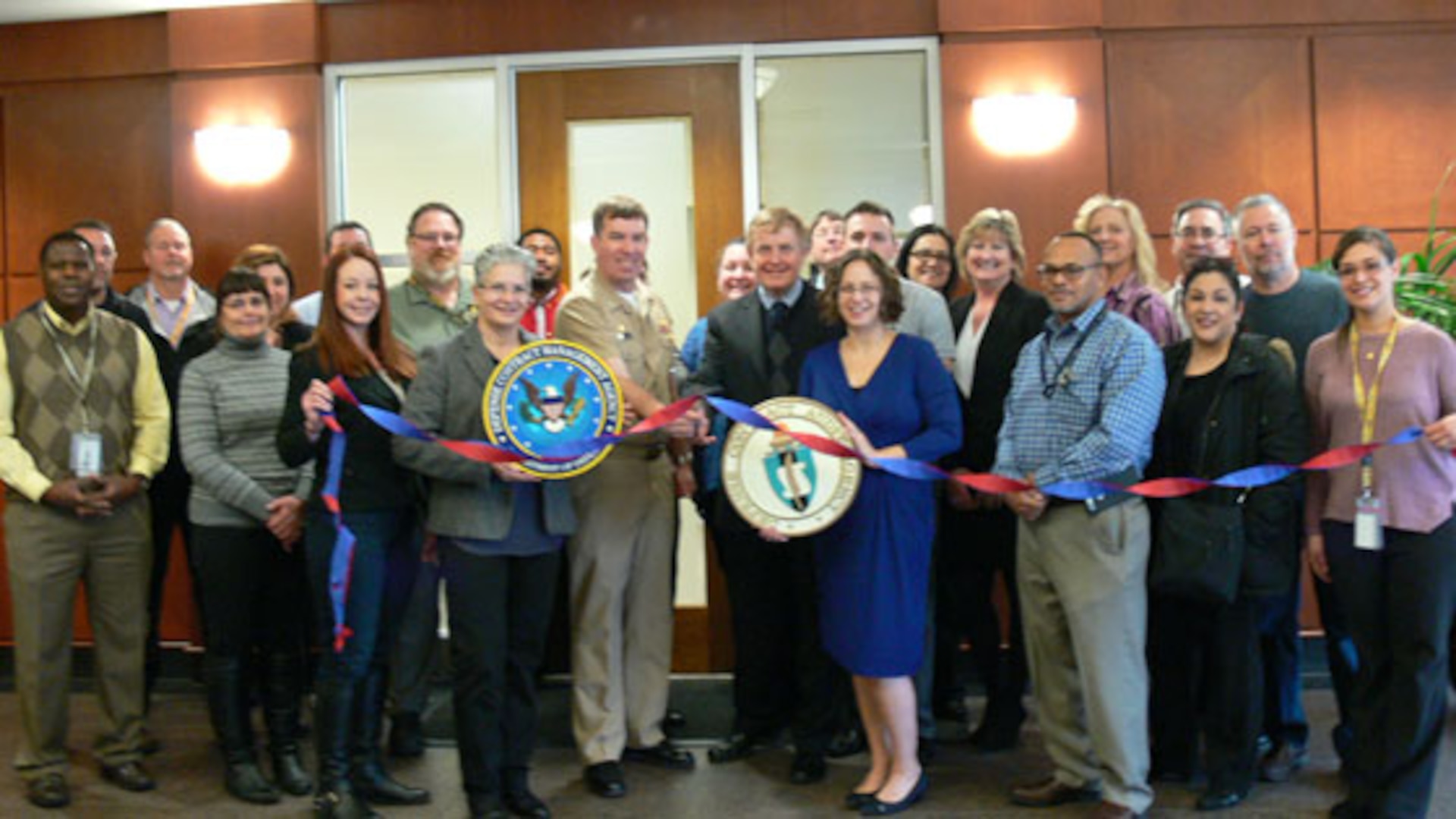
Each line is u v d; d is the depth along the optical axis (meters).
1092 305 3.03
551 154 4.79
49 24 4.92
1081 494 2.89
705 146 4.76
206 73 4.82
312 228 4.77
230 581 3.30
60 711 3.38
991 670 3.64
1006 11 4.60
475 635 2.97
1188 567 2.91
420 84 4.84
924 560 3.12
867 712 3.22
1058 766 3.17
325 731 3.06
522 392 3.00
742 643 3.60
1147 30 4.63
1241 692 3.09
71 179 4.94
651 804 3.23
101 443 3.39
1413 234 4.61
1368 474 2.88
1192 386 3.08
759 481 3.06
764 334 3.45
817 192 4.77
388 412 3.09
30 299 4.95
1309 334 3.39
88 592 3.44
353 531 3.04
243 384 3.35
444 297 4.00
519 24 4.75
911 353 3.18
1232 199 4.62
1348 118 4.61
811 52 4.71
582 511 3.37
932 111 4.68
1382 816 2.89
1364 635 2.94
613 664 3.37
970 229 3.55
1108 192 4.62
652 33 4.73
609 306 3.43
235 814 3.22
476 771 2.98
